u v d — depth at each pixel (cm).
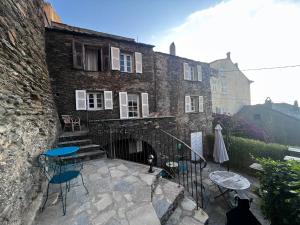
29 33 371
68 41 747
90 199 273
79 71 770
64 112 732
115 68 851
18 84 261
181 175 748
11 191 175
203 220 281
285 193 249
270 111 1414
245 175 864
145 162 830
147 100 952
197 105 1245
